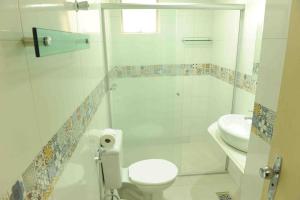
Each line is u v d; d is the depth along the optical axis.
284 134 0.86
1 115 0.49
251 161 1.26
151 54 2.71
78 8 1.17
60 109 0.88
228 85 2.64
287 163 0.84
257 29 2.03
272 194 0.94
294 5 0.80
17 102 0.56
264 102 1.11
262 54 1.11
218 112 2.95
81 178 1.17
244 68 2.31
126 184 2.04
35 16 0.68
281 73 0.97
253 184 1.25
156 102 2.87
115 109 2.79
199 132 3.26
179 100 3.01
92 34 1.61
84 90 1.29
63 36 0.72
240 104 2.44
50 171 0.76
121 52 2.65
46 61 0.75
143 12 2.65
